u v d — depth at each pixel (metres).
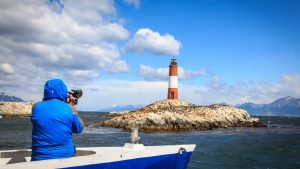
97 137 35.50
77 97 6.41
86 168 5.80
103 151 6.91
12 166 4.90
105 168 6.12
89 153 6.85
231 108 60.69
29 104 111.50
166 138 35.50
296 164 19.95
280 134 44.62
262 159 21.52
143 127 46.25
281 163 20.23
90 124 55.50
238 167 18.41
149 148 7.07
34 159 5.82
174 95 63.38
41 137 5.77
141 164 6.78
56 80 6.09
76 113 6.27
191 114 52.53
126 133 40.69
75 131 6.11
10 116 101.81
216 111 56.72
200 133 43.16
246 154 23.56
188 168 17.48
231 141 33.16
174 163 7.52
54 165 5.38
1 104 106.44
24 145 27.47
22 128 50.69
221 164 19.11
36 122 5.79
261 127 59.12
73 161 5.61
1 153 6.53
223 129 51.44
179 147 7.54
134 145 6.97
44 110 5.81
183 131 46.00
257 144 30.56
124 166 6.45
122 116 50.84
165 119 47.53
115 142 30.64
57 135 5.77
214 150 25.38
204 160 20.27
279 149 27.02
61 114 5.81
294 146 29.34
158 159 7.12
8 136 36.12
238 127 56.47
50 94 5.98
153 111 52.00
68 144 5.94
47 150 5.75
